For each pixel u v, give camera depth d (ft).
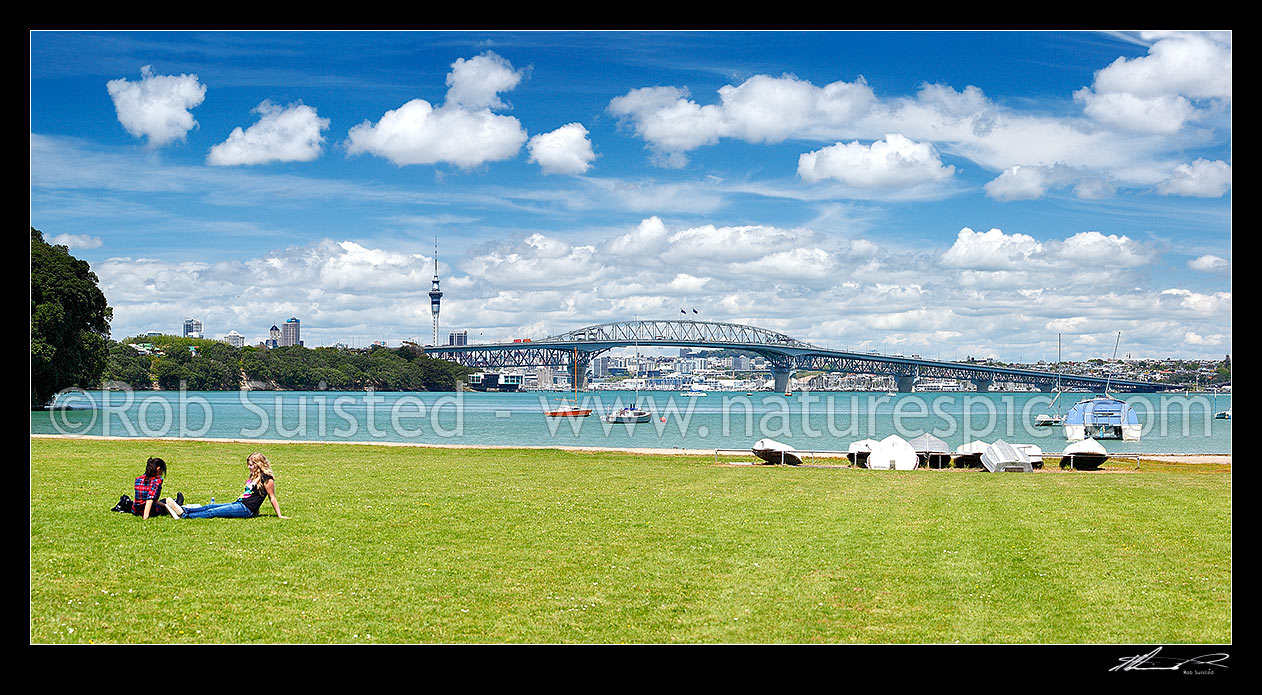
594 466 98.63
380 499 63.57
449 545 45.93
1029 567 41.96
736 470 96.27
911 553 44.98
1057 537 49.96
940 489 76.64
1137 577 40.04
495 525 52.39
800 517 57.31
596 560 42.75
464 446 127.54
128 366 611.47
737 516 57.47
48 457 93.66
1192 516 58.54
